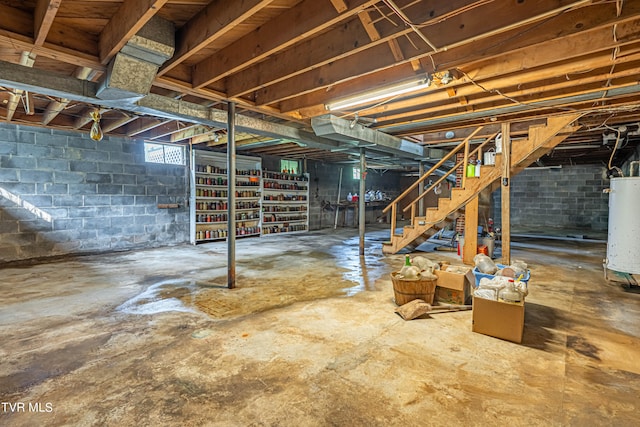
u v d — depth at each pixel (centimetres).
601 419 160
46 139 528
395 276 323
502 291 250
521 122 518
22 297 343
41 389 183
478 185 492
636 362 214
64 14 223
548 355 223
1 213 491
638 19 214
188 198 724
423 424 157
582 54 238
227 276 397
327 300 338
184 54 243
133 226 638
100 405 170
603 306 319
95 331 260
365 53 270
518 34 228
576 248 659
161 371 203
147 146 658
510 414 164
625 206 373
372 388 185
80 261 527
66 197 552
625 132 505
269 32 237
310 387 186
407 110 409
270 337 250
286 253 611
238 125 417
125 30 211
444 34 224
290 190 927
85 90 284
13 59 294
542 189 1060
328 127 418
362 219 588
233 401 173
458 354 224
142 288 378
